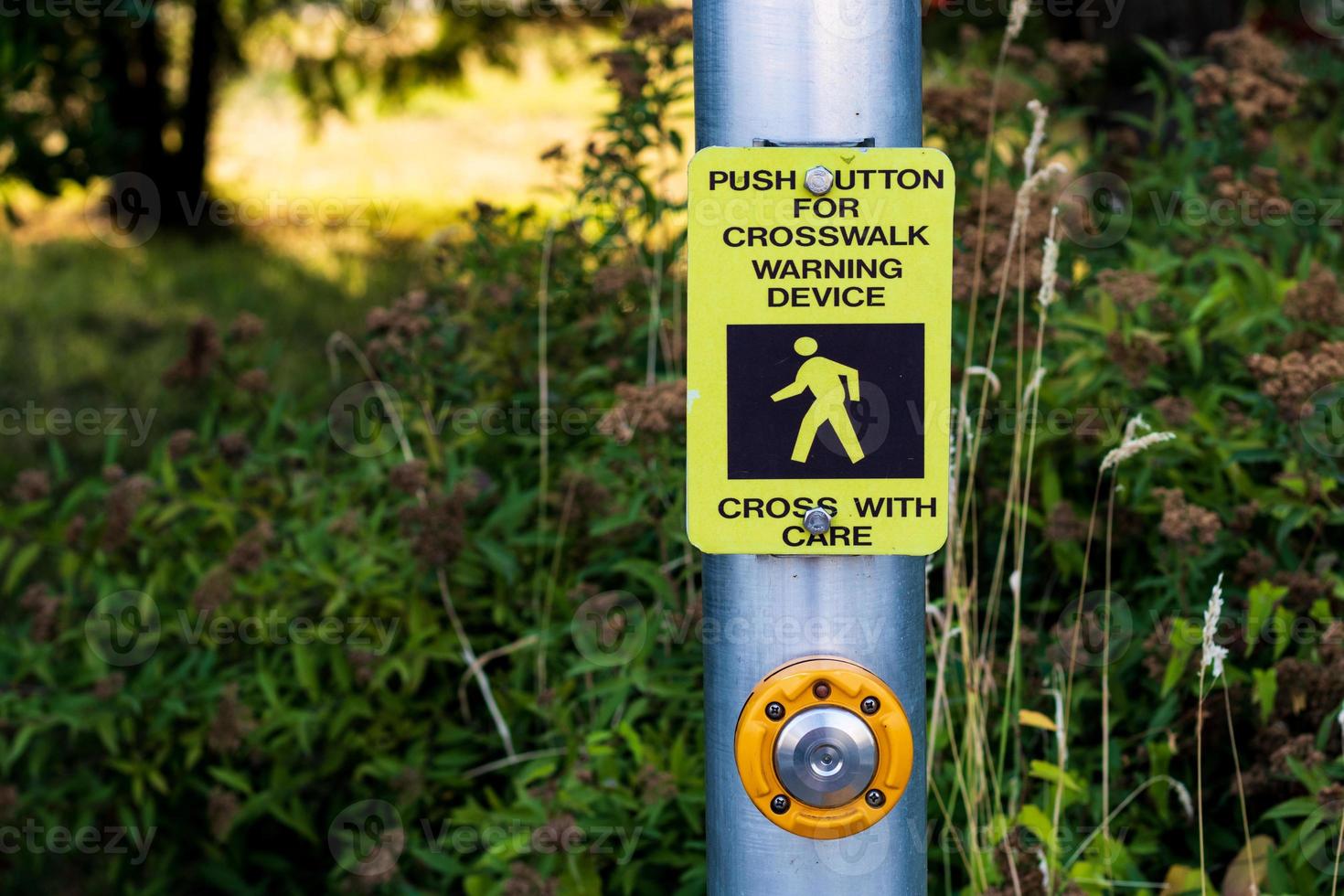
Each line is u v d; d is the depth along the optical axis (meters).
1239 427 2.66
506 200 10.58
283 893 3.26
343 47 10.29
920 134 1.39
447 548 2.79
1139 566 2.84
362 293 8.56
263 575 2.98
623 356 3.32
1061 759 2.20
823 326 1.32
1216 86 3.31
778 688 1.34
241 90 14.04
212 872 3.13
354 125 10.98
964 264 2.81
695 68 1.36
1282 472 2.80
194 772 3.20
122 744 3.18
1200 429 2.71
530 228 3.65
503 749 3.03
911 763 1.35
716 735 1.40
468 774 2.86
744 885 1.39
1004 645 2.83
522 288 3.25
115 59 9.22
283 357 7.00
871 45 1.32
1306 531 2.69
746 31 1.31
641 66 3.19
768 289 1.32
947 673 2.61
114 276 8.63
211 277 8.84
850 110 1.32
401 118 15.38
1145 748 2.52
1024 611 2.92
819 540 1.34
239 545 2.91
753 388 1.33
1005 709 2.38
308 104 10.72
